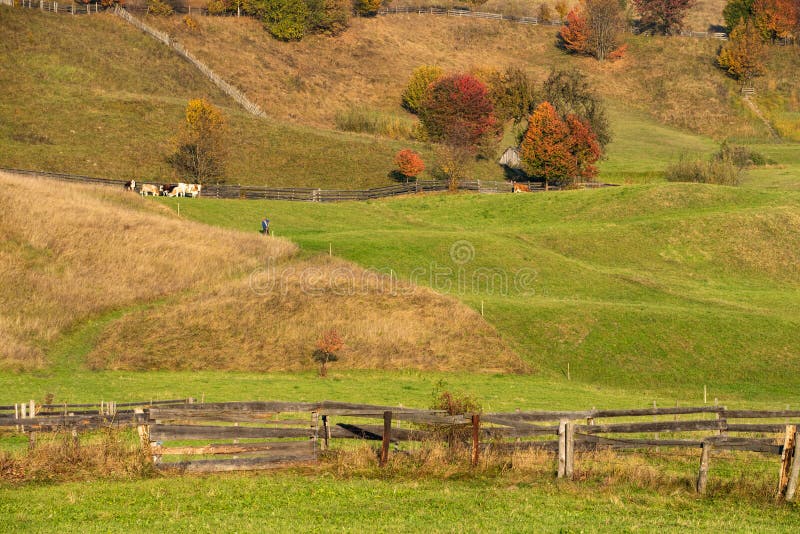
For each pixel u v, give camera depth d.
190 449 25.92
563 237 98.81
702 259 95.81
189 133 122.25
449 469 26.30
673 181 132.75
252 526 20.50
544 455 27.33
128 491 23.48
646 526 21.23
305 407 27.02
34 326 61.50
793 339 67.50
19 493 23.20
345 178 129.62
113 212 84.88
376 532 20.16
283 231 94.62
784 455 24.42
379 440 28.45
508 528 20.67
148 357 59.84
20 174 106.12
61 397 46.38
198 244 80.19
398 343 64.50
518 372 62.53
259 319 66.12
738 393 59.16
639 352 65.25
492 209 114.81
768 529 21.23
